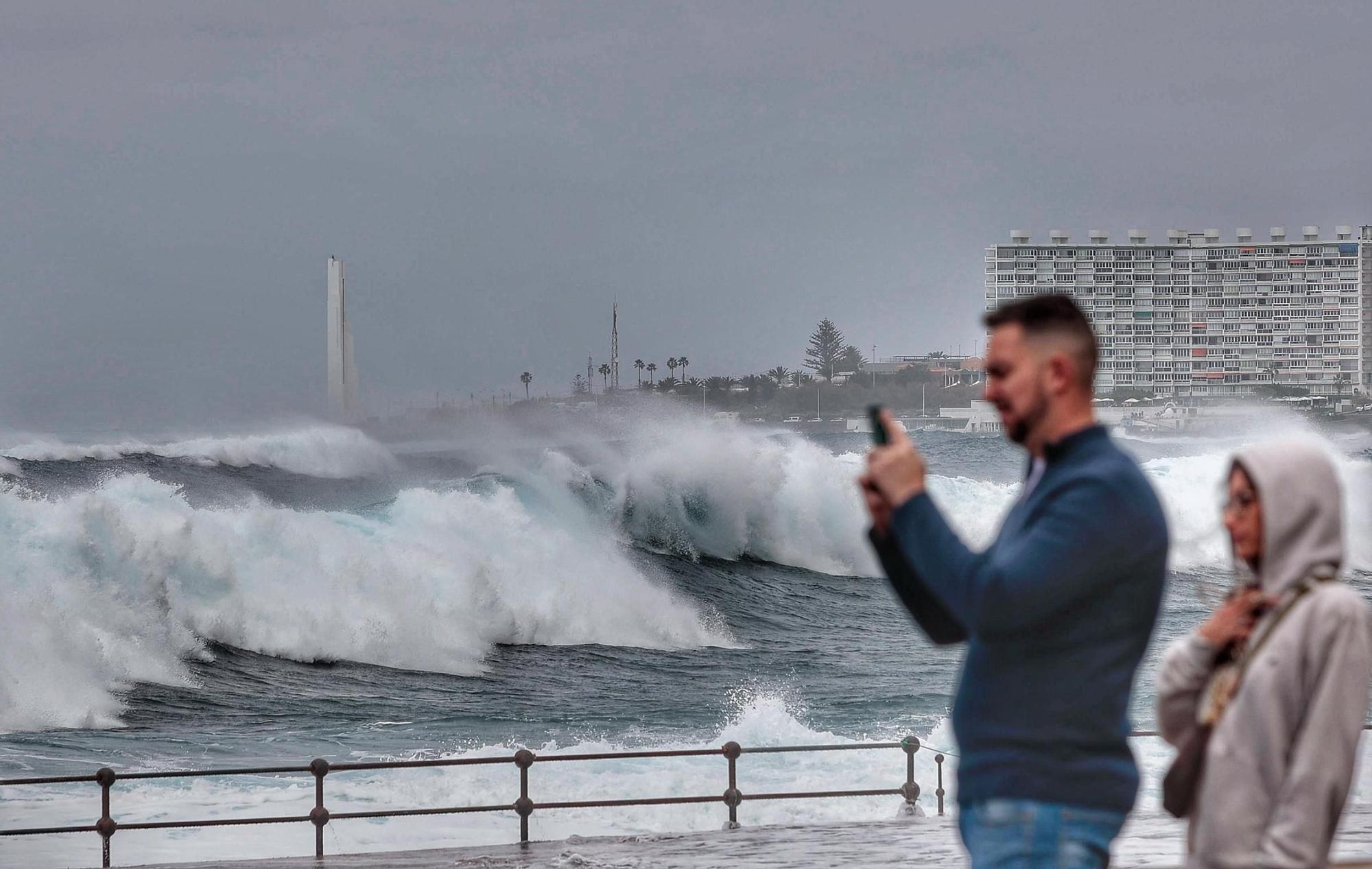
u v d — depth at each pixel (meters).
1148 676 40.72
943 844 15.30
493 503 54.78
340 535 47.31
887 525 5.35
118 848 20.75
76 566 38.75
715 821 23.70
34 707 33.50
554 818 23.53
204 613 40.53
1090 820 4.87
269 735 32.62
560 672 42.78
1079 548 4.78
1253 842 4.71
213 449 107.06
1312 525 4.78
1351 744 4.61
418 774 26.53
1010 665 4.95
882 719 35.97
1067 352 5.09
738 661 46.19
